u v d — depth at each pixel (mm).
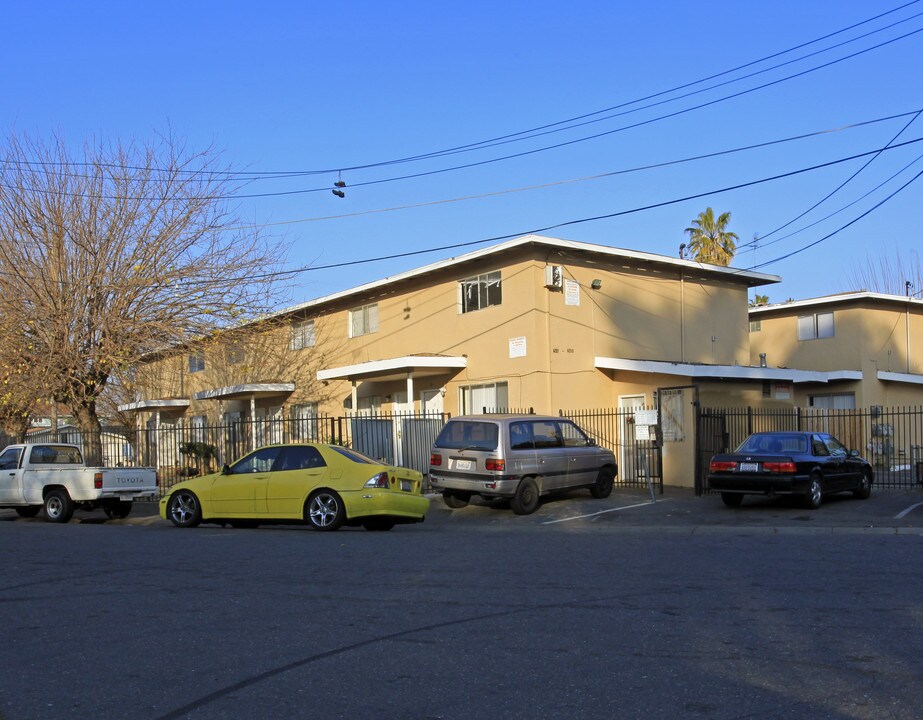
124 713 5293
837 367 31719
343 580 9492
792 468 16688
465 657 6398
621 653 6461
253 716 5215
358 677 5945
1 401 22203
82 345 21531
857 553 11383
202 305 22109
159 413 35531
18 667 6277
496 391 24047
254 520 15203
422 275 26188
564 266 23734
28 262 21469
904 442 29047
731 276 27688
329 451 14938
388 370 24922
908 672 5926
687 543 12781
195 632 7223
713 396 22672
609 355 24422
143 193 22516
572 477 18562
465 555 11391
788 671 5977
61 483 18328
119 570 10367
